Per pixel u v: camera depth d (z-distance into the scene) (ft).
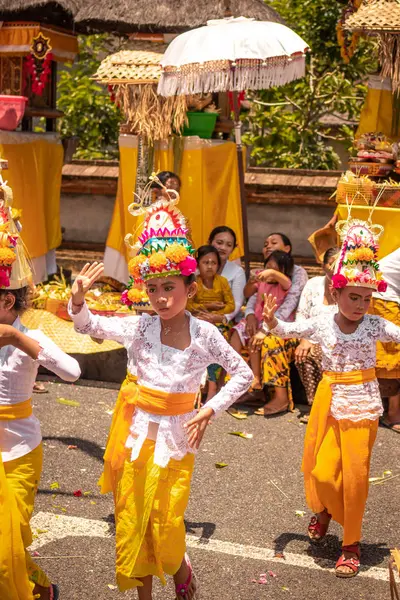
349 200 20.83
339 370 13.23
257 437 18.67
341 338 13.24
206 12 23.48
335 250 19.17
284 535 14.17
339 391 13.21
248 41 20.59
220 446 18.02
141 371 11.05
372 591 12.48
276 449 17.99
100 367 21.91
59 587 12.00
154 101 23.12
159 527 10.68
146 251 10.95
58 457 16.85
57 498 14.98
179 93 21.34
